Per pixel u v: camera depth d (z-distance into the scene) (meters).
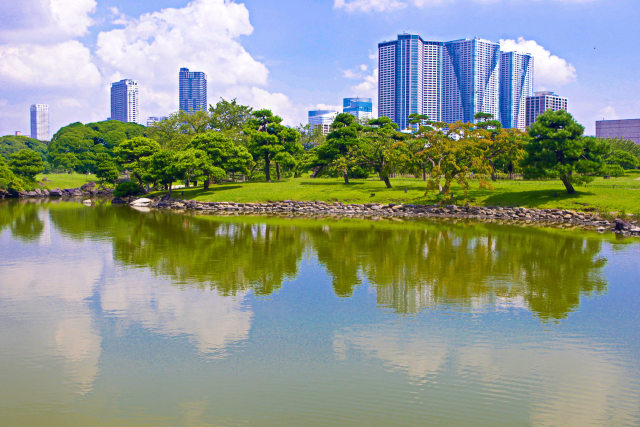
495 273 28.81
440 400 14.19
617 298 23.77
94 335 18.89
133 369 16.06
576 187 65.56
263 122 92.50
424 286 25.80
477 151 65.44
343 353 17.23
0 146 180.12
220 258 33.19
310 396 14.40
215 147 84.94
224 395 14.47
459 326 19.83
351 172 82.69
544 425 12.98
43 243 39.56
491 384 15.12
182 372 15.84
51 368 16.16
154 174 84.00
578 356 17.12
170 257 33.53
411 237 43.22
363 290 24.94
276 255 34.34
